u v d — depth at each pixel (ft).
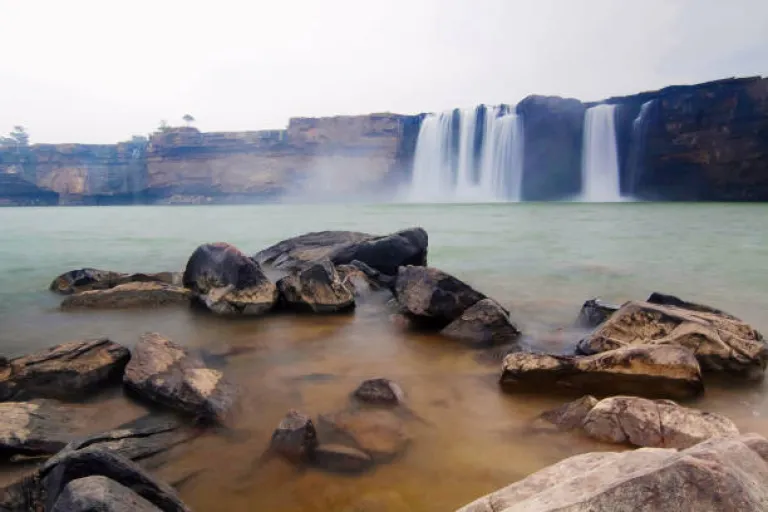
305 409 16.63
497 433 15.05
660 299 28.19
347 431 14.76
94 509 8.16
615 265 52.11
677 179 203.10
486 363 22.06
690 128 192.95
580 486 7.63
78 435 14.42
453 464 13.14
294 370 20.94
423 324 28.66
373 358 22.74
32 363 18.51
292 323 29.14
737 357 20.20
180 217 159.43
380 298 35.96
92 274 39.63
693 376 17.66
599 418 14.46
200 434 14.85
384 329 27.94
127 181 320.29
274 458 13.15
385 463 13.11
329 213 172.55
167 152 303.27
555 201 231.91
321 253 46.75
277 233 94.94
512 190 238.27
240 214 176.35
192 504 11.43
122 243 77.10
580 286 41.57
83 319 29.94
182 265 54.60
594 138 218.59
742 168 186.39
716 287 40.24
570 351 23.75
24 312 31.78
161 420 15.64
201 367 18.39
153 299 33.42
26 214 192.44
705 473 6.29
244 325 28.66
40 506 10.41
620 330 21.91
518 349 24.16
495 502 8.77
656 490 6.30
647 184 210.18
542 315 31.96
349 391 18.39
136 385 17.54
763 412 16.69
